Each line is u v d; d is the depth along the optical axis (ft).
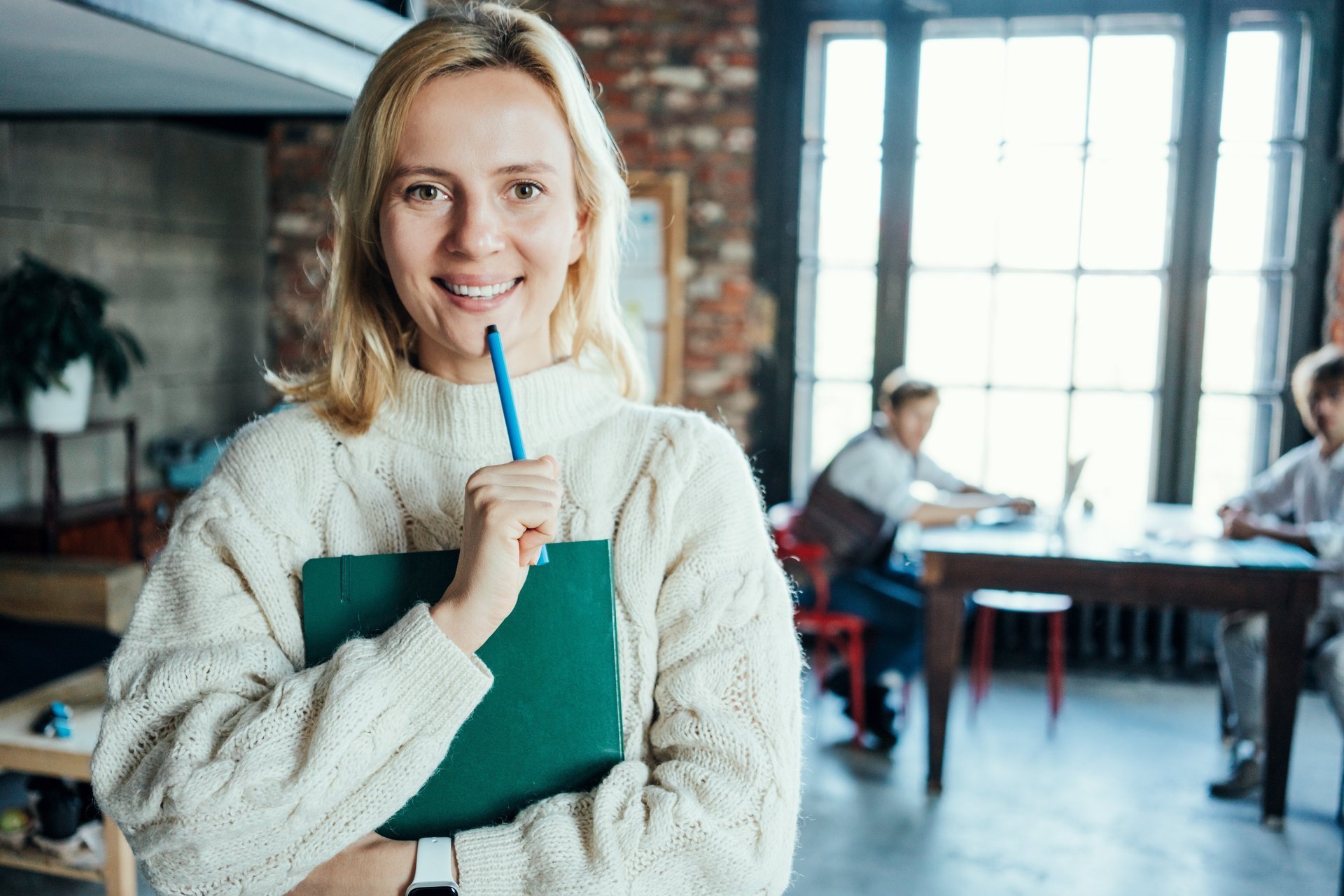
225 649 2.71
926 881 8.88
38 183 12.60
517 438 2.82
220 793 2.42
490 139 2.68
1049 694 13.65
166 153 14.64
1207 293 14.07
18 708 7.65
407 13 6.73
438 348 3.09
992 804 10.41
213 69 6.24
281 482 2.98
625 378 3.43
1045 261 14.47
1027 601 12.65
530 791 2.77
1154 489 14.43
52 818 7.26
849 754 11.64
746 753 2.71
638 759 2.87
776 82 14.70
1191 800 10.56
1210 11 13.60
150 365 14.53
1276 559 9.95
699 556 2.95
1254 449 14.25
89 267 13.41
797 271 14.98
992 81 14.33
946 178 14.61
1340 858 9.37
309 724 2.51
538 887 2.55
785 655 2.90
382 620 2.79
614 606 2.85
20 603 10.86
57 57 6.06
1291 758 10.80
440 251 2.76
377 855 2.62
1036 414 14.69
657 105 14.87
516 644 2.80
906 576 12.60
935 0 14.20
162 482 14.62
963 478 14.93
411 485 3.03
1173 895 8.71
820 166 14.99
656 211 14.93
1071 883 8.89
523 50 2.78
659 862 2.59
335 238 3.10
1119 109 14.06
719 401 15.28
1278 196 13.85
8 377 11.48
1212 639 14.34
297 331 16.62
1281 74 13.67
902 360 14.96
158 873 2.50
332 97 7.47
